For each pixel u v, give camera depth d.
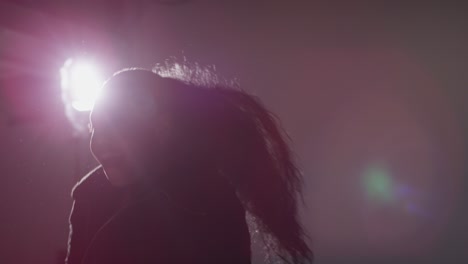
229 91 1.95
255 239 2.02
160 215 1.70
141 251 1.67
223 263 1.71
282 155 1.97
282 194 1.97
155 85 1.83
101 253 1.67
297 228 2.00
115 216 1.72
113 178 1.78
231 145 1.90
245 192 1.94
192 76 2.06
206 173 1.81
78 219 1.86
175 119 1.82
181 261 1.67
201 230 1.71
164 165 1.78
